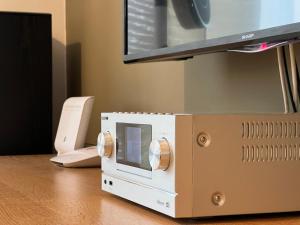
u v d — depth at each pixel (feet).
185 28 3.73
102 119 3.24
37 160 6.06
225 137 2.45
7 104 6.98
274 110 3.43
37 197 3.33
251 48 3.03
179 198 2.39
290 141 2.57
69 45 8.27
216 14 3.35
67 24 8.36
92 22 7.16
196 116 2.40
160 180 2.53
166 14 3.96
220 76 4.05
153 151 2.47
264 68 3.52
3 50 6.95
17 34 7.00
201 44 3.35
